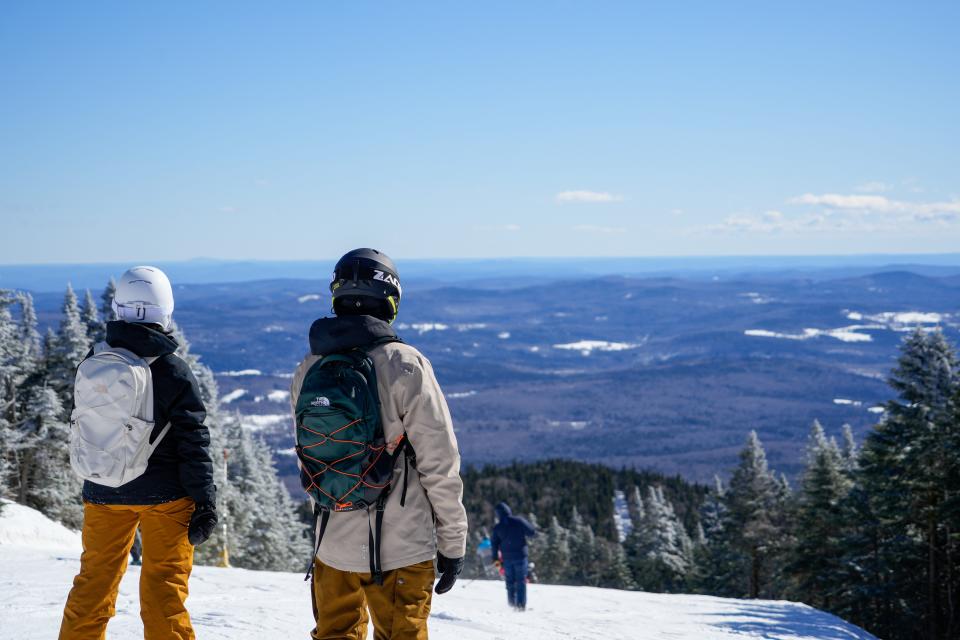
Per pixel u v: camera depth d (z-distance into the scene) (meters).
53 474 31.36
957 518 26.52
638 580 71.75
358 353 2.85
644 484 141.62
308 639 5.24
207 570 10.51
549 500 127.25
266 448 54.53
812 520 35.72
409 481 2.88
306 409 2.74
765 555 46.88
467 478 136.38
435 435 2.82
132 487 3.31
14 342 32.97
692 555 70.75
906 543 29.17
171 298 3.51
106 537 3.38
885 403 28.78
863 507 30.70
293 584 9.16
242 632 5.32
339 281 3.03
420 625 2.86
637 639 8.23
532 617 9.27
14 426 31.11
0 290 32.41
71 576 7.57
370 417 2.74
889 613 30.34
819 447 36.72
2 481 28.59
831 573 32.94
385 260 3.08
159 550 3.40
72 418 3.28
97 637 3.37
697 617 10.73
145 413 3.29
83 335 32.75
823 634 10.10
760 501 47.22
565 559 80.19
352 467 2.72
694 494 139.00
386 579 2.86
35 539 24.52
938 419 26.91
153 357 3.38
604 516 120.94
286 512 55.50
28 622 5.14
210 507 3.38
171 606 3.39
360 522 2.81
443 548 2.88
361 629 2.97
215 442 32.31
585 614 10.31
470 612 9.17
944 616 28.97
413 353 2.90
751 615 11.36
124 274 3.45
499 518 10.61
